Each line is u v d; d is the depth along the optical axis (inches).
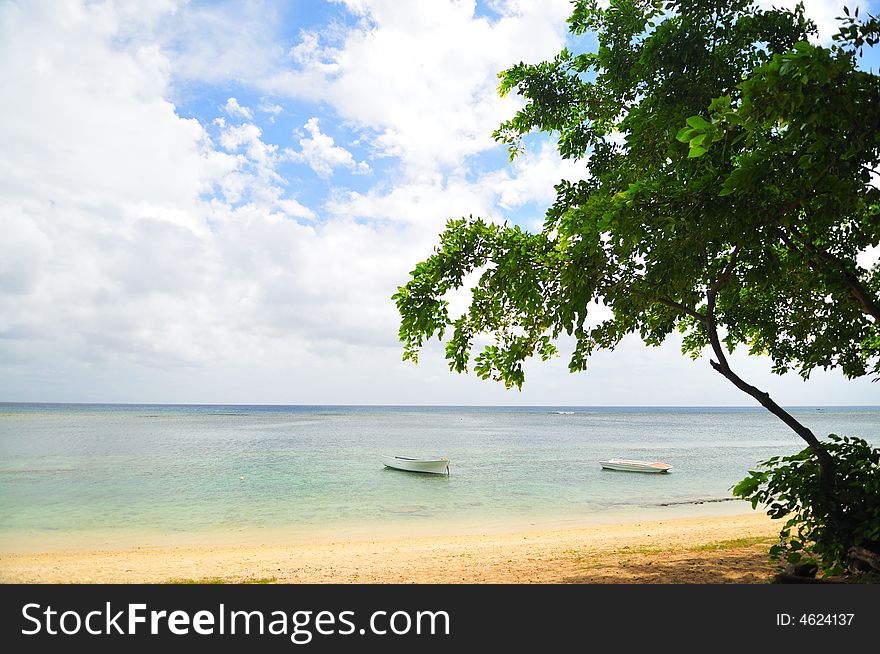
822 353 370.0
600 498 1141.7
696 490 1262.3
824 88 186.2
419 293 331.3
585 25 369.4
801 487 262.4
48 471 1525.6
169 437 2942.9
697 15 308.7
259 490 1242.0
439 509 1017.5
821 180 213.3
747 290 373.1
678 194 217.2
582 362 370.0
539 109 408.2
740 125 193.2
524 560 479.5
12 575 473.4
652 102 316.8
